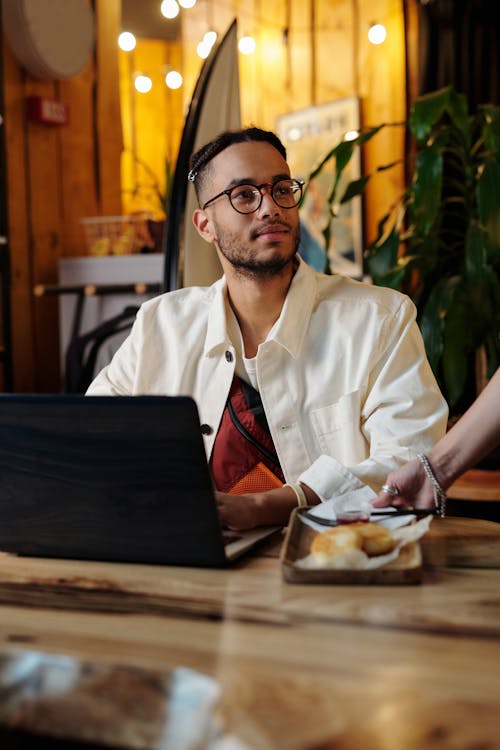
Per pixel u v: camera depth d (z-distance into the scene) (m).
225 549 1.17
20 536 1.24
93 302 3.79
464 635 0.89
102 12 4.40
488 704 0.71
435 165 2.90
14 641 0.88
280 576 1.13
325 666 0.80
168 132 6.77
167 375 1.89
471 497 2.65
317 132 5.59
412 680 0.77
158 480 1.13
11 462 1.20
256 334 1.83
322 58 5.61
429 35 5.04
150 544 1.17
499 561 1.17
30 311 3.93
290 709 0.71
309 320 1.79
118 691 0.75
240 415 1.79
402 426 1.65
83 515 1.19
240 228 1.70
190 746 0.67
